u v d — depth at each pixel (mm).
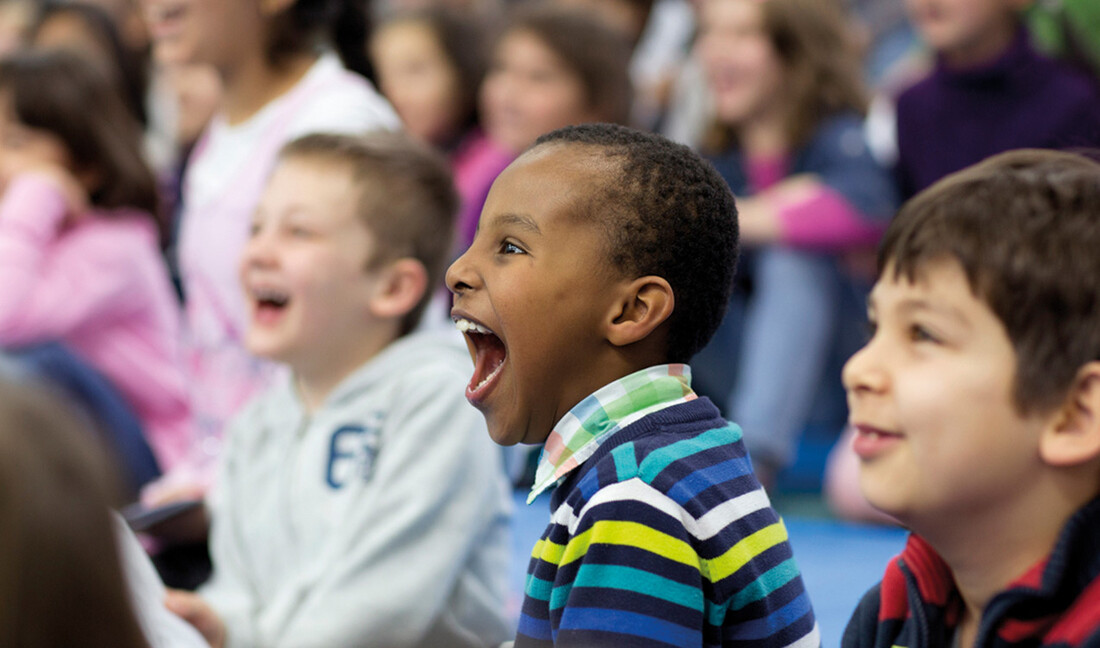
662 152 2152
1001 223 1820
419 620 2959
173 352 5637
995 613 1839
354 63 4895
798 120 5941
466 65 6980
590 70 5844
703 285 2154
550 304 2053
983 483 1815
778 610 2086
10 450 1182
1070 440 1782
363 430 3150
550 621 2039
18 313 5043
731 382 5980
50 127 5426
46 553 1179
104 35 7758
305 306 3215
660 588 1916
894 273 1902
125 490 1427
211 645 2988
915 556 2018
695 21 7141
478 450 3117
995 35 5250
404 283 3301
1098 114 5145
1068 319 1772
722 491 2047
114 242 5402
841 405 7008
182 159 7168
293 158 3311
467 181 6309
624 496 1968
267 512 3230
